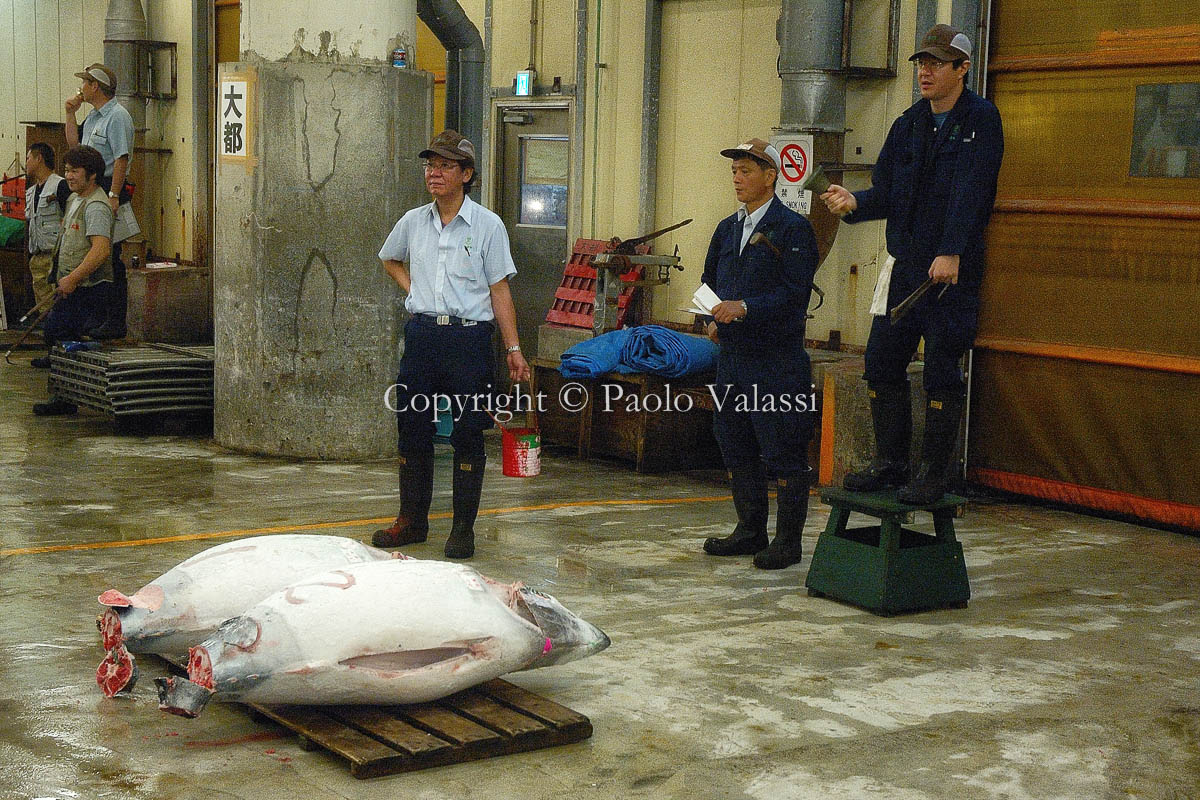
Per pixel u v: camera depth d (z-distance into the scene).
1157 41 7.05
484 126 11.02
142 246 13.90
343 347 8.40
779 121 8.66
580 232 10.32
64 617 5.02
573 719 3.96
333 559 4.38
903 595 5.41
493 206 11.08
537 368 9.35
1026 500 7.93
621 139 9.95
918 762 3.90
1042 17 7.55
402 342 8.61
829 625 5.27
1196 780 3.84
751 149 5.88
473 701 4.08
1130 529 7.23
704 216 9.38
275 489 7.54
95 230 9.59
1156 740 4.14
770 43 8.84
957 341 5.45
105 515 6.77
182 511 6.90
